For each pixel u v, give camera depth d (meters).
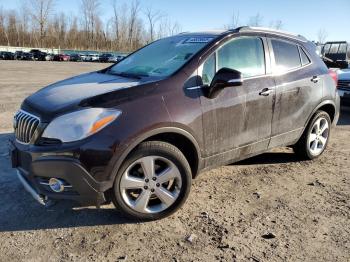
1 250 3.17
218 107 3.90
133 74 4.18
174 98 3.60
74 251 3.18
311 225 3.66
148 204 3.70
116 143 3.25
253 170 5.09
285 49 4.88
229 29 4.45
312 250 3.25
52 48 86.25
